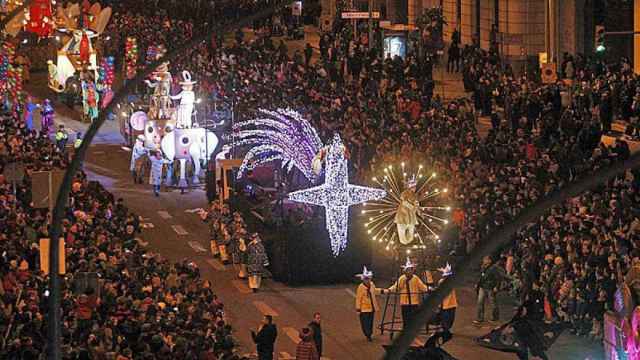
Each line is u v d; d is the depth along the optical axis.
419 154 57.75
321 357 41.78
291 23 107.19
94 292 36.50
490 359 40.69
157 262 43.72
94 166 73.62
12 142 60.97
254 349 42.75
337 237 50.34
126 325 35.09
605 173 19.02
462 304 46.62
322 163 56.03
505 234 19.41
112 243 45.25
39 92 94.19
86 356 32.06
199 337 35.53
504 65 78.88
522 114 62.22
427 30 86.88
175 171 68.12
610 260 40.75
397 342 19.55
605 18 75.81
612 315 36.41
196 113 71.81
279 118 64.88
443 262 48.62
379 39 89.75
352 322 45.72
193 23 107.31
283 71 80.31
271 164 61.12
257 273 49.75
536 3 80.94
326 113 67.19
